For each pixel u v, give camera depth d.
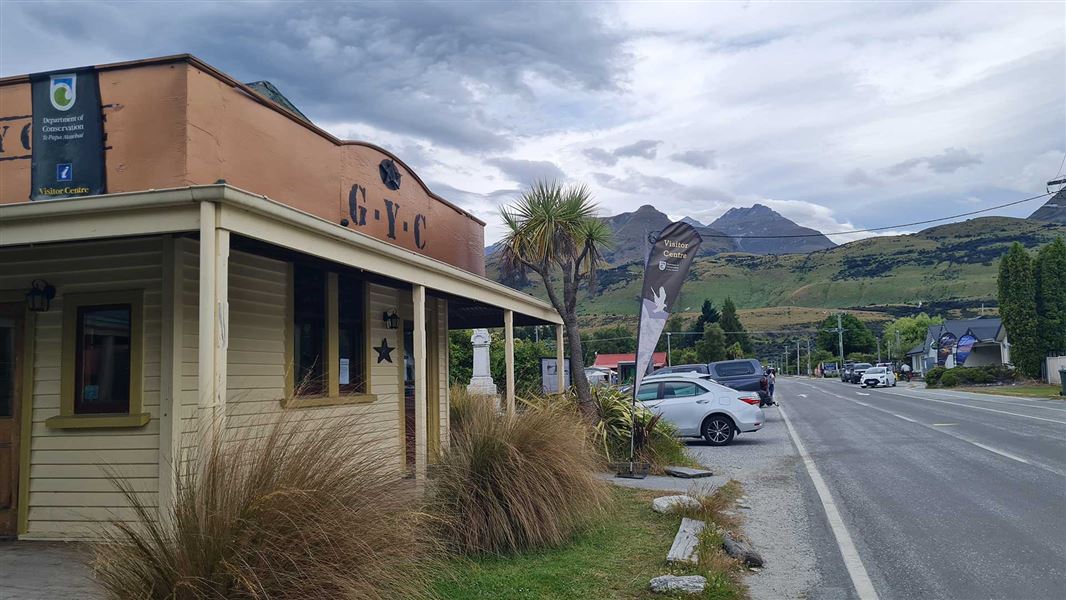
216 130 6.87
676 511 8.91
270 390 8.58
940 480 11.41
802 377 105.62
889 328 115.44
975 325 68.75
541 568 6.70
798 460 14.23
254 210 5.97
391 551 5.09
